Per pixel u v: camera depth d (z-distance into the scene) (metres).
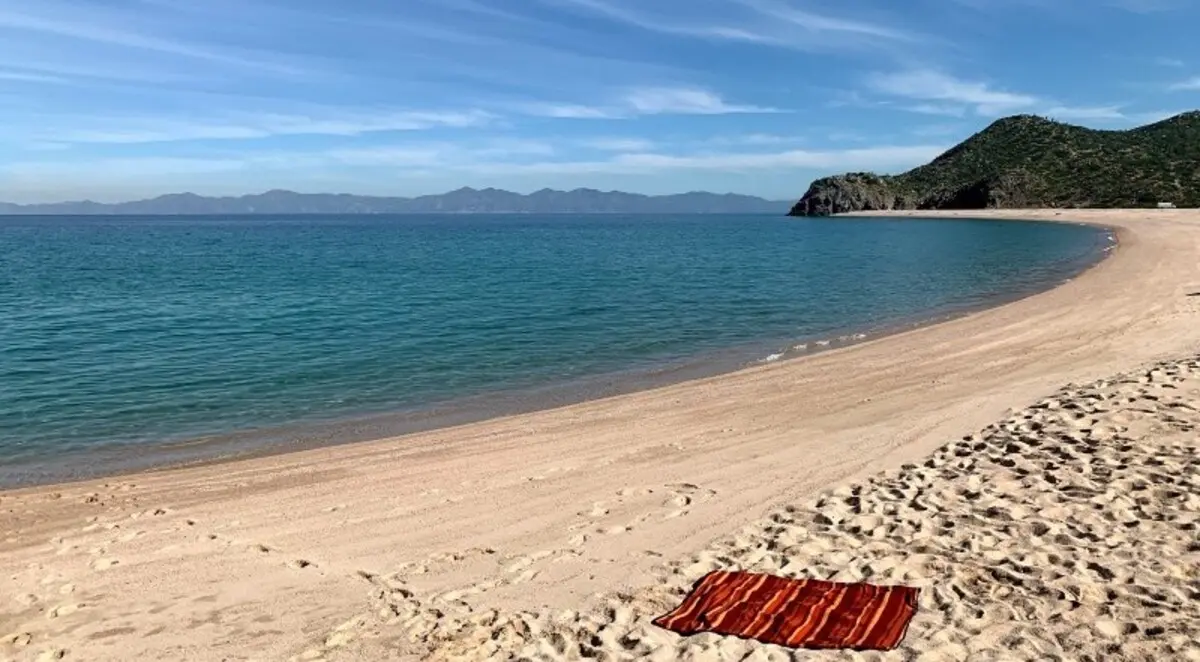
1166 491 6.93
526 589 5.94
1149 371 11.40
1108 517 6.52
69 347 17.98
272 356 16.78
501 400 13.05
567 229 123.62
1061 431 8.93
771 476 8.48
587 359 16.41
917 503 7.15
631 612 5.41
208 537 7.19
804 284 30.66
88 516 7.80
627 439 10.24
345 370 15.35
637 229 119.25
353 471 9.18
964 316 20.78
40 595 6.05
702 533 6.93
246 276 37.50
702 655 4.73
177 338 19.22
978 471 7.95
